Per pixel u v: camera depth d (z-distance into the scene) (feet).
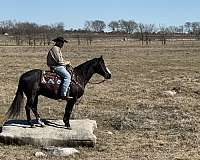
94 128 43.52
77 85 39.37
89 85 77.97
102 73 40.47
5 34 334.65
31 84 38.27
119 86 76.95
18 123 41.19
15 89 72.23
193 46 224.12
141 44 252.62
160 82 82.02
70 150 35.76
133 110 54.08
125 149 37.55
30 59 139.33
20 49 195.72
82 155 35.42
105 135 42.19
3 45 232.12
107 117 49.90
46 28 345.31
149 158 34.96
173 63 127.95
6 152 36.01
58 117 50.39
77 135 37.81
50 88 38.65
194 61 134.72
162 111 53.21
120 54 166.09
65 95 38.55
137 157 35.22
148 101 60.80
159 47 215.92
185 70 106.63
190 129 44.86
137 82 82.89
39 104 58.29
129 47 215.31
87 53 169.48
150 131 44.21
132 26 432.25
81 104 58.54
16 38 267.18
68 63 39.68
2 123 45.80
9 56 152.35
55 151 35.60
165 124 46.75
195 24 412.36
